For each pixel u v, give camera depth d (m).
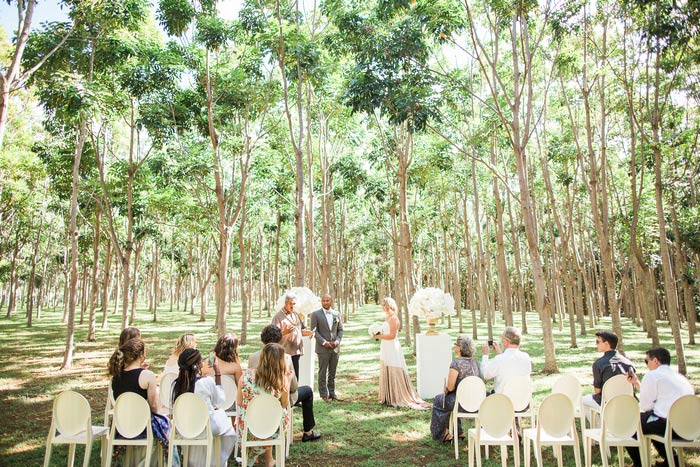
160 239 28.94
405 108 10.73
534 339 20.94
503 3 10.90
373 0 12.82
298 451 6.15
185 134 15.04
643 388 5.13
